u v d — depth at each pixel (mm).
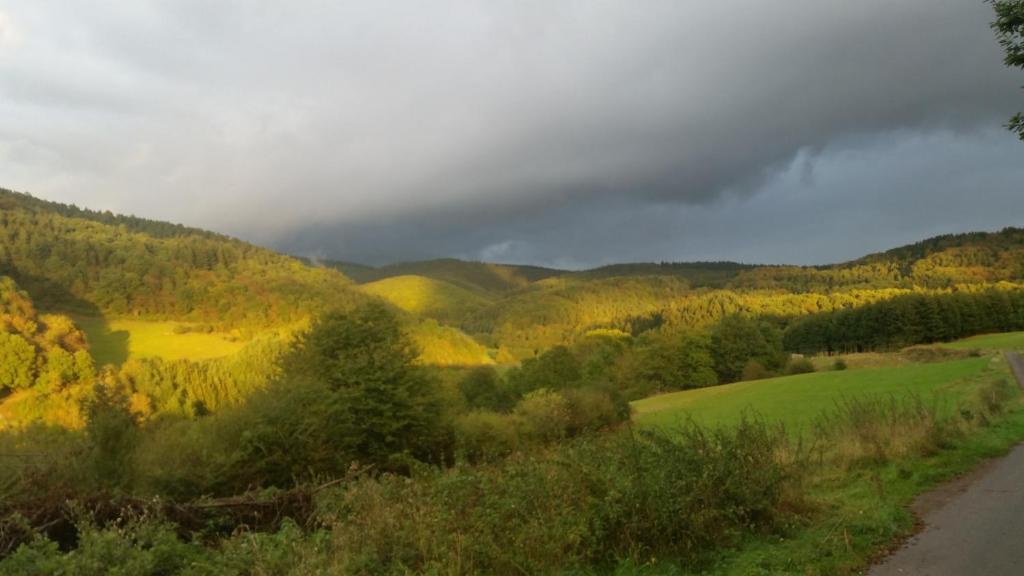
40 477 10688
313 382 26594
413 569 6320
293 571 5891
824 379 71438
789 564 6293
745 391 72688
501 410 63438
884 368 76312
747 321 107312
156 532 7098
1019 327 117188
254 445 21125
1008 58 7641
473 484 7512
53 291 150125
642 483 7121
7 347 79812
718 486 7391
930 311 114125
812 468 10867
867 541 6863
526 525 6652
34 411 72312
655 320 190125
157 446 19453
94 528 6707
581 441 8781
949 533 7082
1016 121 7758
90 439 18000
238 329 146500
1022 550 6301
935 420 12570
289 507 9836
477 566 6352
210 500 9867
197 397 75688
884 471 10516
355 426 28391
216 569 6418
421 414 31922
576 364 82500
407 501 7387
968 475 10188
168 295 159125
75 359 84438
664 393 95375
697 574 6344
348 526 7020
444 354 141875
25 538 7246
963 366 59031
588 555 6562
